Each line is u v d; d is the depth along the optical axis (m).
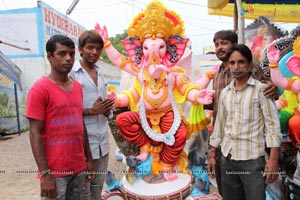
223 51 3.09
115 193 3.04
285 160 3.19
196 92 3.02
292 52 3.21
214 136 2.63
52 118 2.08
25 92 12.37
